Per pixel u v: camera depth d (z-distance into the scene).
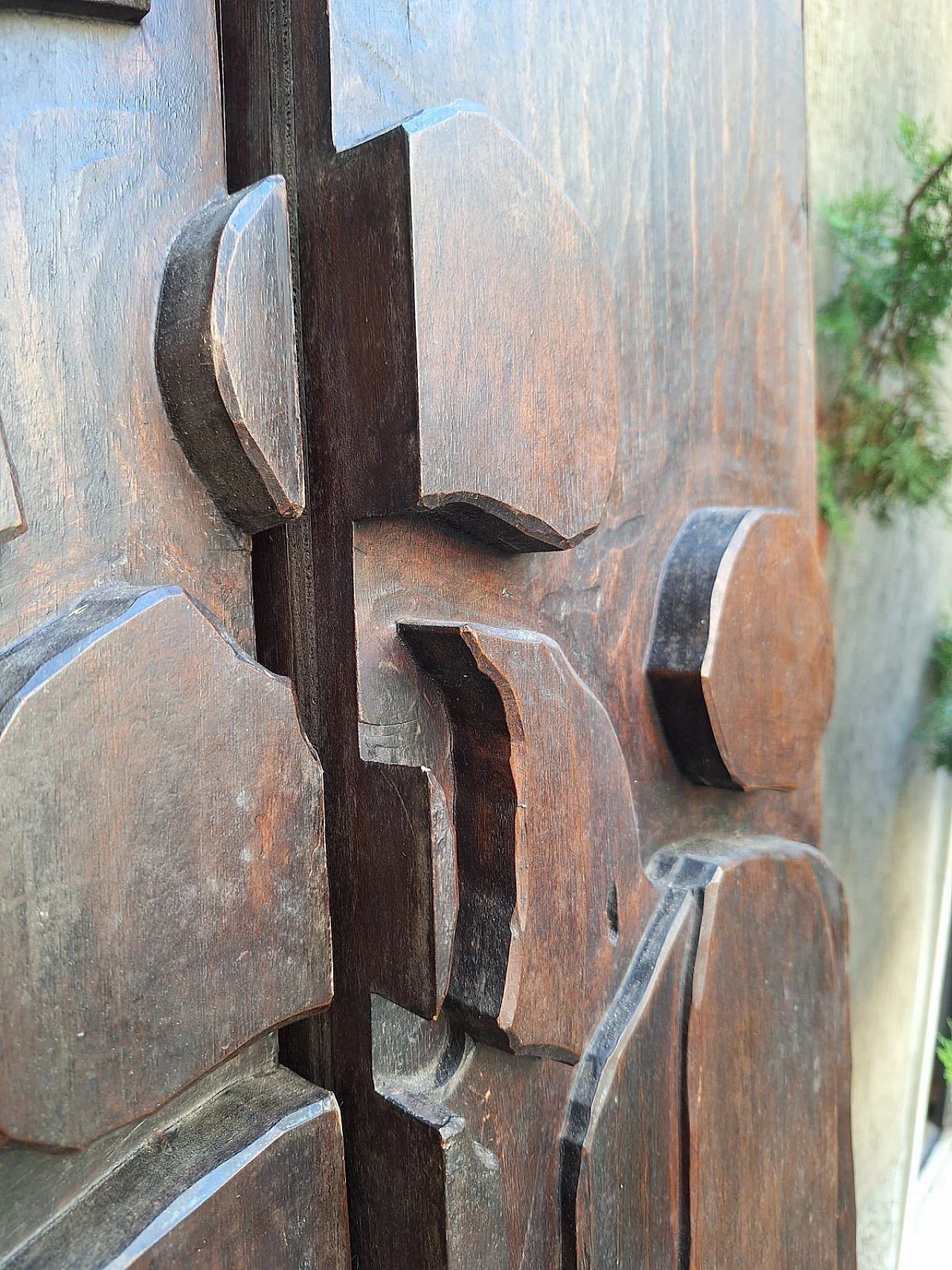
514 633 0.43
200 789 0.35
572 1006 0.45
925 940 1.13
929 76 1.01
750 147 0.61
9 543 0.35
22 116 0.35
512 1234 0.46
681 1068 0.53
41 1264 0.33
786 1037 0.60
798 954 0.60
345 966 0.43
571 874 0.45
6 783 0.31
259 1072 0.42
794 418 0.65
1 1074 0.31
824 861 0.63
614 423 0.47
